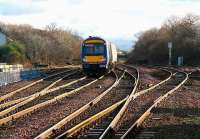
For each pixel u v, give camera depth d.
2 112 21.12
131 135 15.59
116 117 18.81
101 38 50.16
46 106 24.34
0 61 76.50
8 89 34.25
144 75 48.97
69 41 112.56
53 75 49.91
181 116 20.16
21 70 46.41
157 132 16.31
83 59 50.09
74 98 27.78
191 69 61.03
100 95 28.00
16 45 81.69
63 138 14.98
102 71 50.06
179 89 32.78
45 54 92.94
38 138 14.89
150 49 106.50
